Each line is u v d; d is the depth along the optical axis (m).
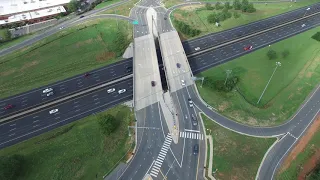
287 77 157.62
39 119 129.62
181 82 148.00
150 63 157.38
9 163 102.06
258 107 137.38
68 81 152.25
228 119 130.25
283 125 128.12
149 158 112.50
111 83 150.75
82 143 118.00
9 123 127.56
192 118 129.62
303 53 179.25
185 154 114.12
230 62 168.12
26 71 158.88
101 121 118.88
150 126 125.12
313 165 110.88
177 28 198.25
